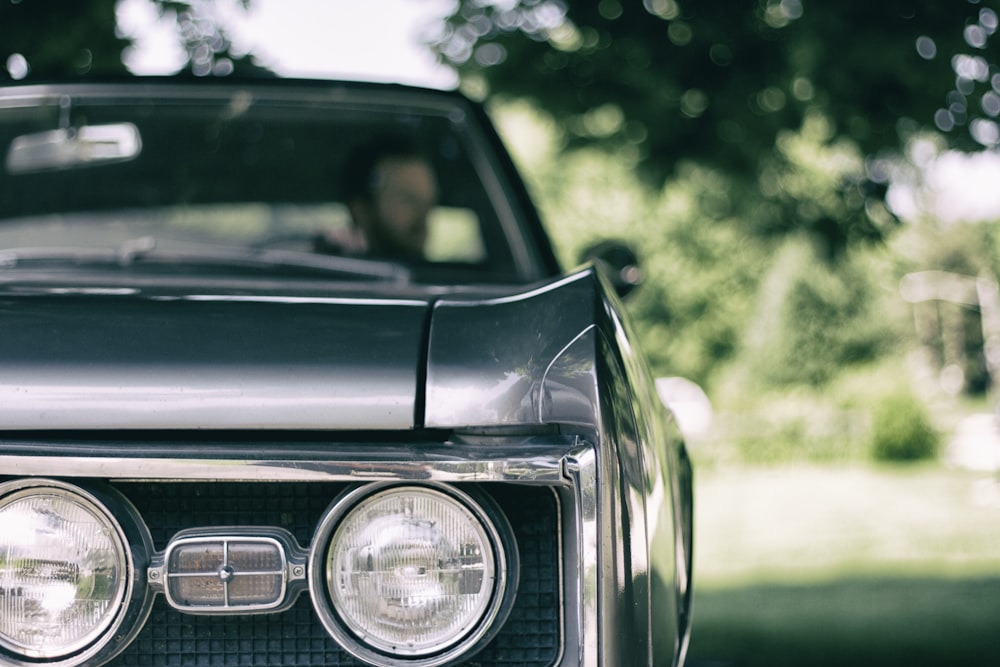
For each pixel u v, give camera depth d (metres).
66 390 1.57
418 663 1.52
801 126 8.43
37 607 1.53
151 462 1.54
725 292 37.47
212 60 6.69
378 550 1.54
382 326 1.66
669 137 8.51
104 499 1.54
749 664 5.21
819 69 8.02
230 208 3.26
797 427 29.19
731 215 9.77
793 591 7.77
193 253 2.75
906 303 53.75
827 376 40.31
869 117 8.26
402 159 3.11
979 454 26.39
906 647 5.68
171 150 3.11
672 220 33.06
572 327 1.63
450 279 2.87
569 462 1.55
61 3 5.90
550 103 8.62
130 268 2.71
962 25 7.78
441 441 1.58
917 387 29.50
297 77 3.12
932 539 10.90
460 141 3.16
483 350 1.62
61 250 2.72
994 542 10.55
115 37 6.09
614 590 1.54
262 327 1.64
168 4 6.54
